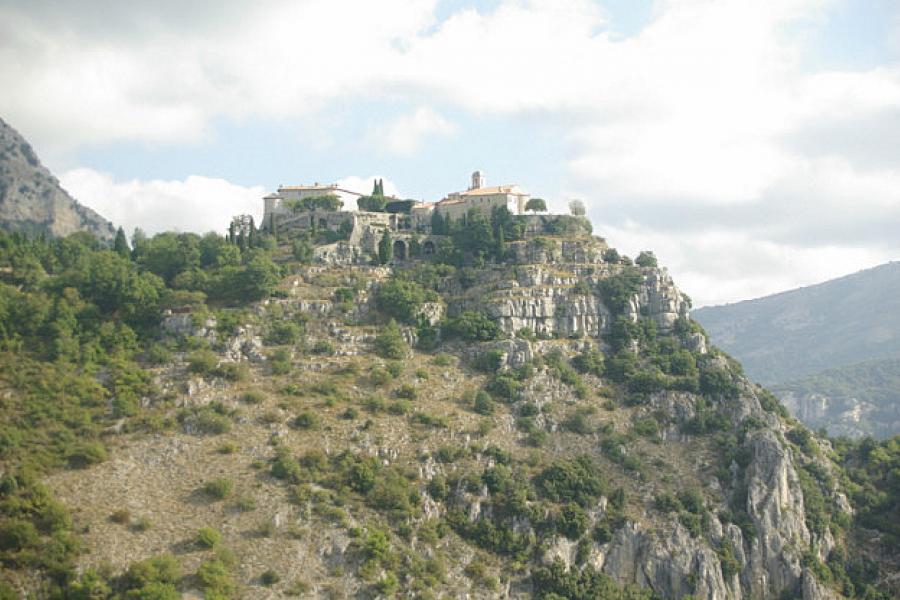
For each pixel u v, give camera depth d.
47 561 170.00
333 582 187.38
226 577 178.38
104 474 199.75
